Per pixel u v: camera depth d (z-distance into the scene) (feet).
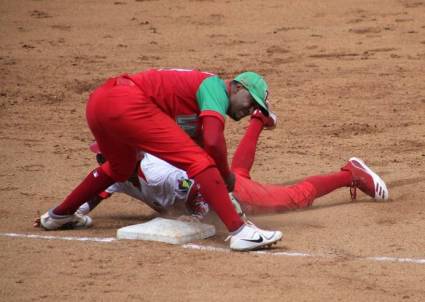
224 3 197.88
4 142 103.65
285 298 53.98
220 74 139.95
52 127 111.86
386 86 129.08
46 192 82.23
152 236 65.67
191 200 68.85
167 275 58.34
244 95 64.28
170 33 172.35
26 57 153.07
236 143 103.35
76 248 64.44
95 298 54.44
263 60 148.25
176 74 63.87
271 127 75.25
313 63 144.97
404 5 186.60
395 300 53.62
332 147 99.25
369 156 94.48
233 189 66.54
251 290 55.36
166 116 62.80
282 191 72.49
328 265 59.98
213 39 166.30
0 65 146.61
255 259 61.31
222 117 62.23
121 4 200.75
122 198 80.43
